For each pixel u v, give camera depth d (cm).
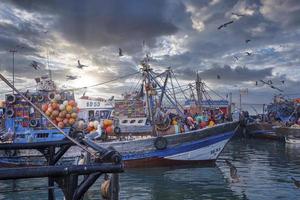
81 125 2458
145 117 2967
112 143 2475
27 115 2625
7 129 2641
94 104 3691
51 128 2445
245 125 5388
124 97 3556
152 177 2205
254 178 2148
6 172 391
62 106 2373
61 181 446
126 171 2420
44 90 2812
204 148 2688
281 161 2966
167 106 3744
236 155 3434
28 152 2181
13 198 1603
